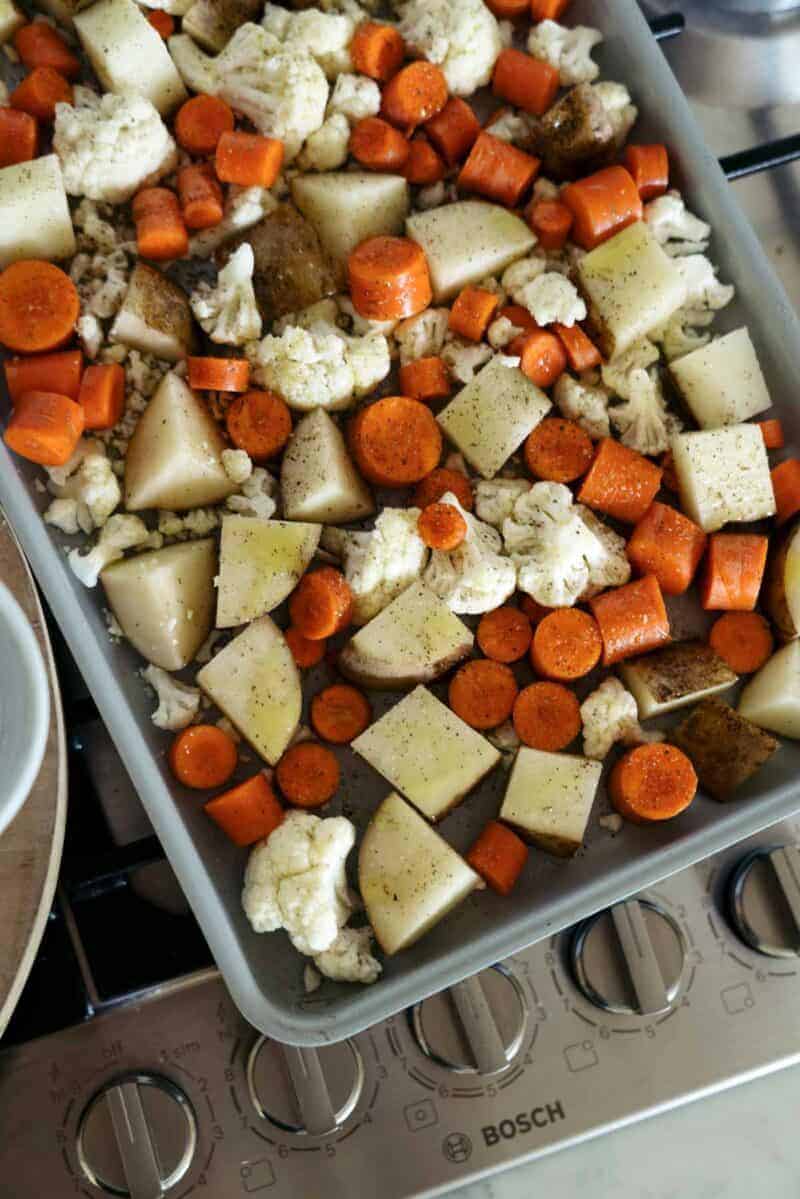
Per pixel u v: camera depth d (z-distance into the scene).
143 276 0.89
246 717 0.87
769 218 0.95
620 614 0.88
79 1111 0.81
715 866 0.84
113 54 0.90
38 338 0.87
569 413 0.91
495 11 0.95
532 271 0.91
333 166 0.93
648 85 0.92
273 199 0.91
